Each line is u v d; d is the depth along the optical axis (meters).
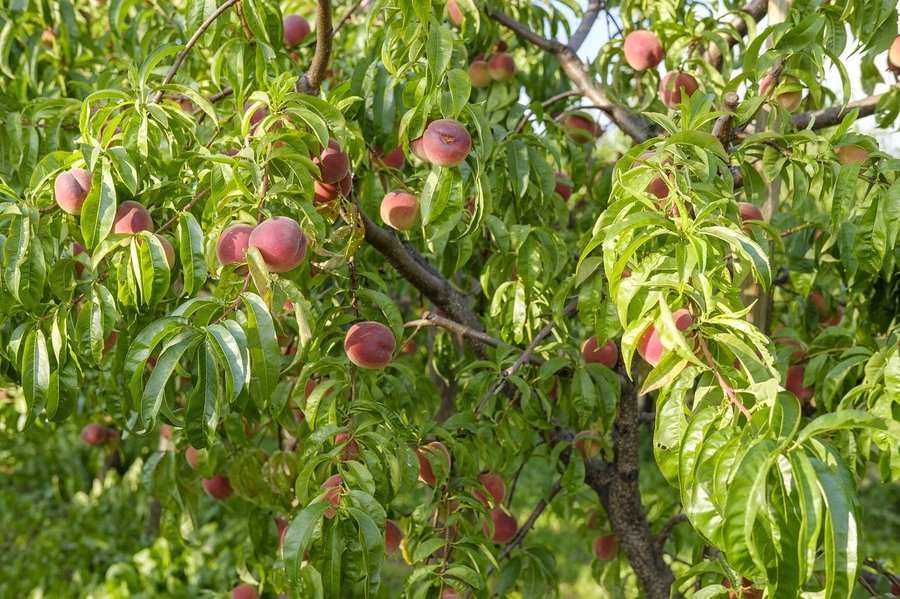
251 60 1.96
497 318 2.41
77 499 5.86
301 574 1.51
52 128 2.10
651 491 5.09
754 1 2.61
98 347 1.60
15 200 1.72
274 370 1.33
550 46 2.71
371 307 1.88
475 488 1.97
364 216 1.98
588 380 2.00
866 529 6.48
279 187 1.50
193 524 2.50
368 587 1.34
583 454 2.34
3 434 4.33
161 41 2.75
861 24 1.84
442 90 1.81
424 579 1.75
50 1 2.80
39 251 1.57
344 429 1.55
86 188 1.56
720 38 2.36
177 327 1.30
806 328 2.65
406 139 1.84
